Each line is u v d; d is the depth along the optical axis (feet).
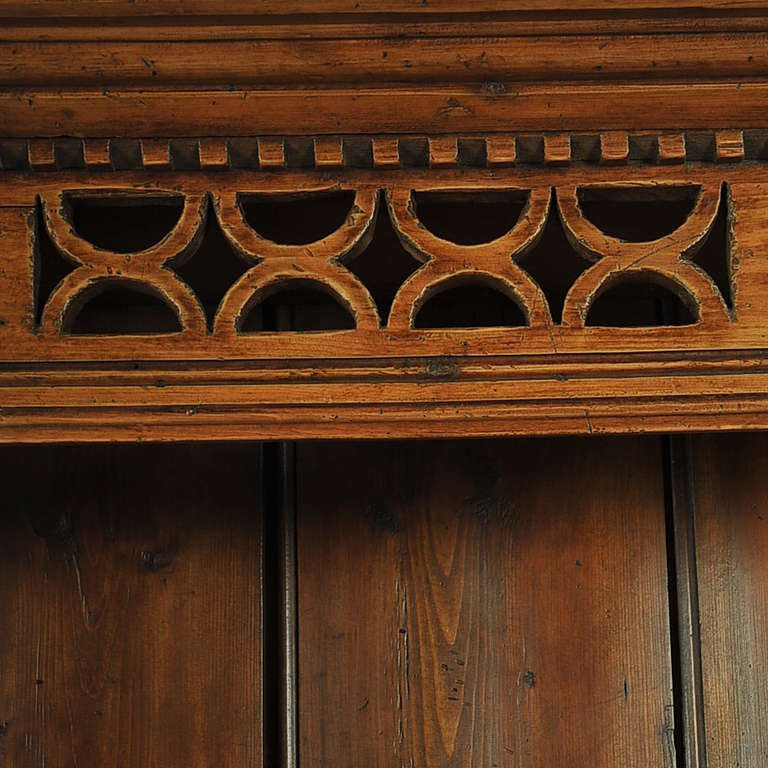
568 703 2.46
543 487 2.55
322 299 2.52
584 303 2.06
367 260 2.30
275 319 2.55
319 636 2.49
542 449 2.55
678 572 2.51
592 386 2.04
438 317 2.52
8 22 1.95
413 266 2.32
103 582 2.50
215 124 2.06
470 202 2.16
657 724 2.45
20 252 2.08
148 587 2.50
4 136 2.07
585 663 2.48
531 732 2.45
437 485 2.55
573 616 2.50
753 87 2.01
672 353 2.05
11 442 2.04
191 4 1.93
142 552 2.52
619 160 2.08
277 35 1.97
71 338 2.06
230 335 2.06
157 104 2.03
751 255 2.07
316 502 2.54
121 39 1.97
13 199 2.09
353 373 2.05
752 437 2.55
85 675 2.47
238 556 2.52
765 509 2.52
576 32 1.97
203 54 1.98
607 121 2.06
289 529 2.53
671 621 2.49
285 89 2.02
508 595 2.51
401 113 2.05
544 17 1.95
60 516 2.52
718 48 1.97
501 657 2.48
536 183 2.10
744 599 2.49
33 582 2.49
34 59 1.98
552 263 2.29
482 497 2.55
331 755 2.45
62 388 2.05
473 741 2.45
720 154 2.07
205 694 2.47
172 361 2.06
